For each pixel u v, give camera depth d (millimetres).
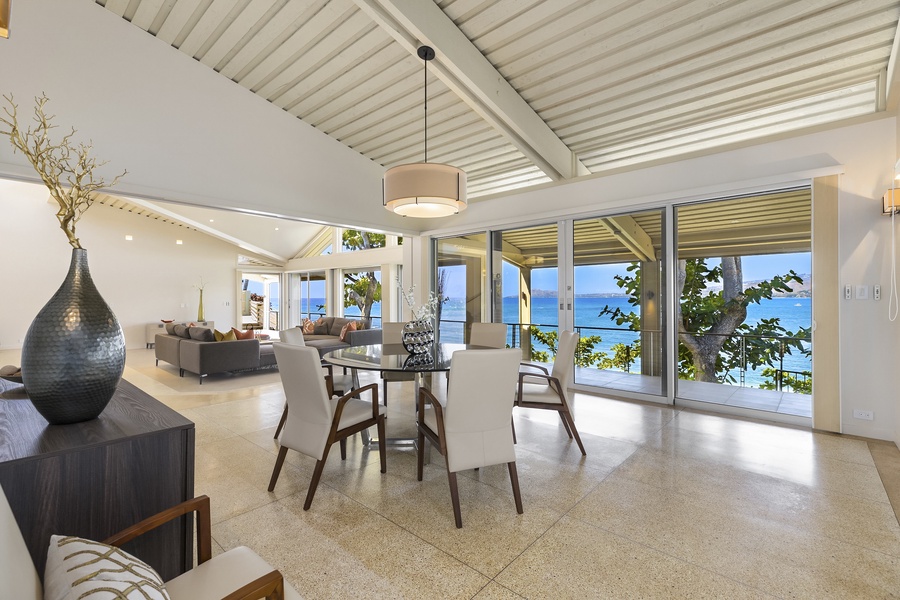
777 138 3631
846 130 3336
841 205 3348
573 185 4898
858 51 3025
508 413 2225
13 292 8469
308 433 2334
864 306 3266
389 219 6141
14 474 1154
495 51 3559
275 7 3588
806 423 3576
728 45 3148
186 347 6016
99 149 3547
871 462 2793
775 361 4223
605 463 2814
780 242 4059
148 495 1384
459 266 6266
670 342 4266
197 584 1106
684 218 4523
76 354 1406
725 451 3016
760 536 1965
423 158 5723
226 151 4367
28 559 847
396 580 1683
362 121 5000
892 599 1559
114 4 3602
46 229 8828
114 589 761
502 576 1704
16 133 1477
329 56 4051
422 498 2369
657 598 1573
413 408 4254
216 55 4109
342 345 7570
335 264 10586
